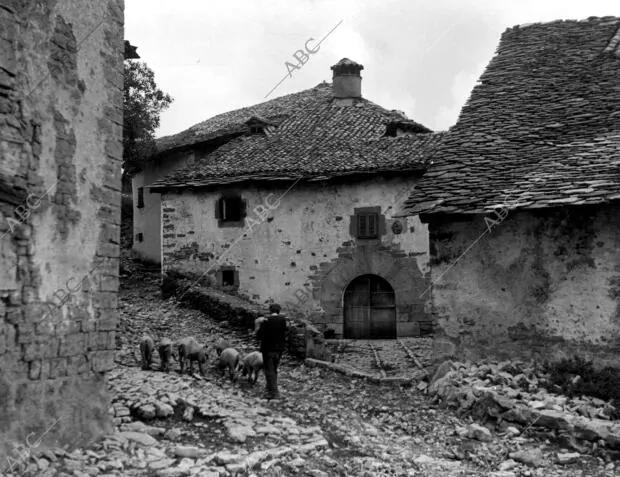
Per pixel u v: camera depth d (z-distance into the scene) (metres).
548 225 9.80
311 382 11.59
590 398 9.03
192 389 9.48
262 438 7.66
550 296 9.73
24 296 6.07
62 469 5.90
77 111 6.81
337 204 18.61
